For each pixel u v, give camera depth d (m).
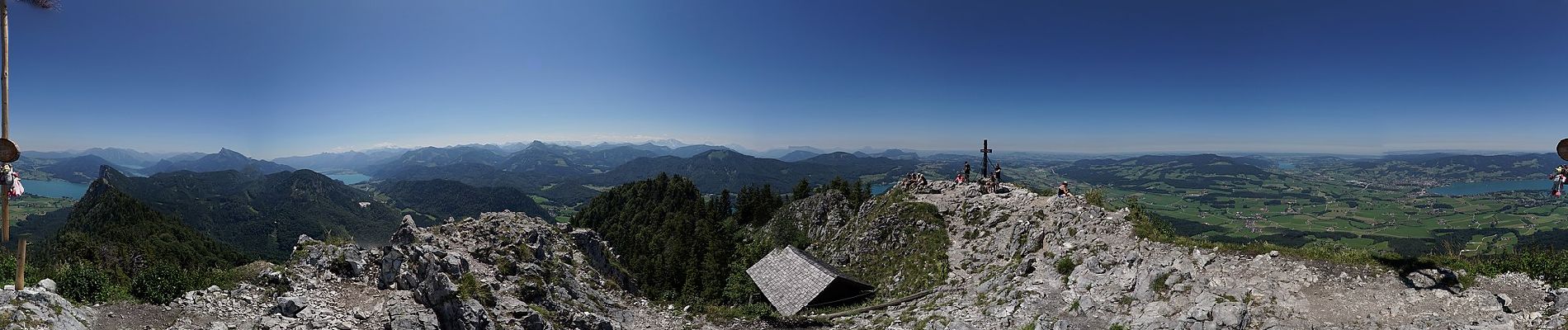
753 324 34.25
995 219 47.06
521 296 31.52
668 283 67.69
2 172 17.30
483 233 39.34
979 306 30.50
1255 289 23.06
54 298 18.41
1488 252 23.03
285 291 24.36
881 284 48.00
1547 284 19.80
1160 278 26.19
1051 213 41.66
